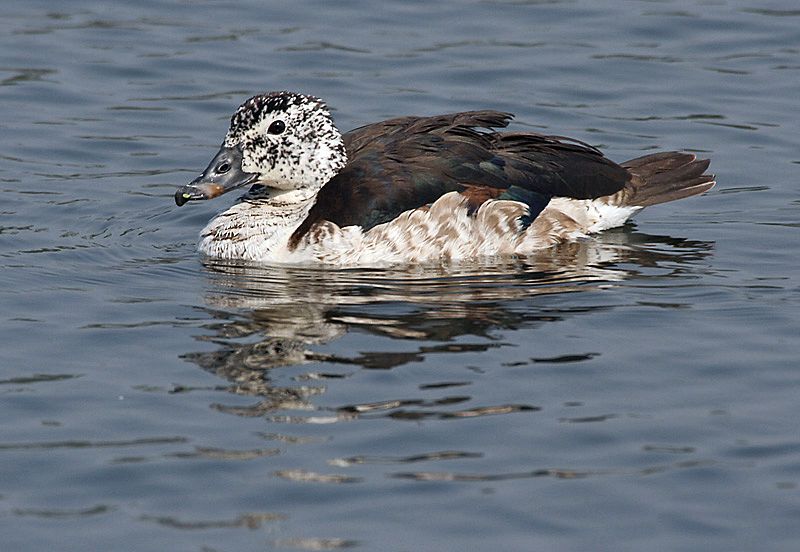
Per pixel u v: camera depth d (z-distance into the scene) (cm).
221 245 1572
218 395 1195
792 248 1576
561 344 1295
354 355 1270
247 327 1338
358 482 1060
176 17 2239
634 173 1666
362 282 1470
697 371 1242
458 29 2202
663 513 1021
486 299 1412
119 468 1082
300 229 1548
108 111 1969
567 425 1141
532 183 1587
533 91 2014
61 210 1705
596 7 2269
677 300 1411
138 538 995
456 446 1109
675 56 2117
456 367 1243
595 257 1555
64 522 1014
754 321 1354
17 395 1197
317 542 988
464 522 1011
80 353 1284
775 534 997
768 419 1155
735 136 1902
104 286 1462
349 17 2244
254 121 1566
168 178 1809
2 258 1542
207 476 1071
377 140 1608
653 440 1122
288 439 1120
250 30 2192
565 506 1030
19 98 1992
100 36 2167
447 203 1542
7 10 2247
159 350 1287
